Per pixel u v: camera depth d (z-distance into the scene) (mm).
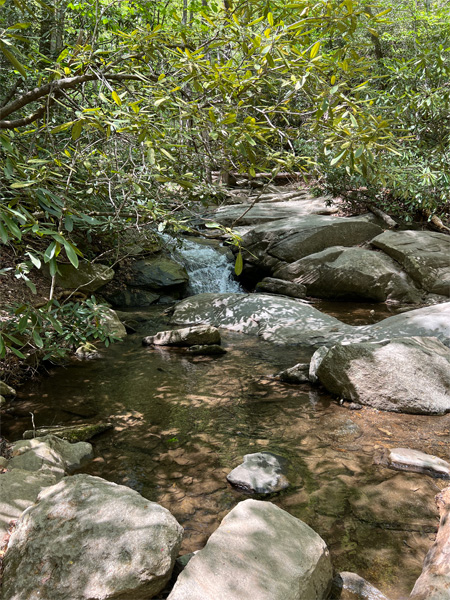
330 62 2289
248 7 2482
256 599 1946
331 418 4090
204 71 2293
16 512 2555
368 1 2379
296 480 3160
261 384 4902
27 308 2059
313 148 3643
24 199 2307
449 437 3717
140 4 7043
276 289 9297
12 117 5230
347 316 7777
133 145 2898
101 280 7090
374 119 2125
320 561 2238
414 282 8891
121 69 2865
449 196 7402
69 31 6531
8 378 4785
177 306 7785
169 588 2145
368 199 11320
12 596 2018
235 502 2934
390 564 2418
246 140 2354
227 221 11648
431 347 4672
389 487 3068
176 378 5070
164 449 3590
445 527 2480
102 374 5188
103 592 1964
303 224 10023
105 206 5074
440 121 4754
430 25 10359
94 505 2336
